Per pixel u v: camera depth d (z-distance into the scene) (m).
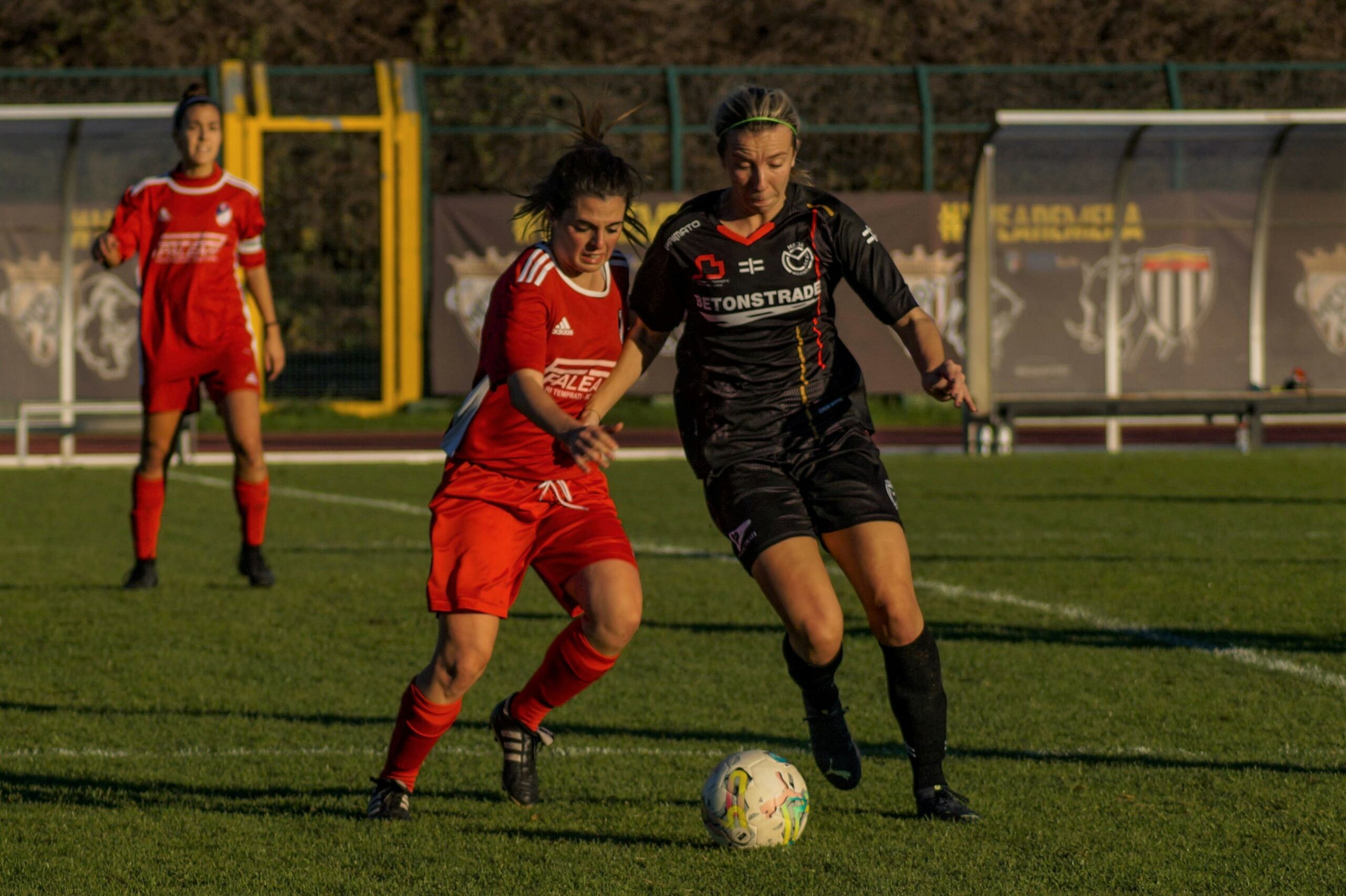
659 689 21.50
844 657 23.72
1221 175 69.31
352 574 32.72
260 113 68.75
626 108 77.75
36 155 64.50
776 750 18.20
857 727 19.36
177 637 25.53
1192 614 27.03
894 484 51.19
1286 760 17.36
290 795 16.33
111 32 96.12
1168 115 57.22
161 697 21.12
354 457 62.03
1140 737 18.53
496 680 22.41
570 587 15.32
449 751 18.36
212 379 30.36
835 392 16.02
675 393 16.42
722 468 15.77
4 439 75.00
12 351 63.56
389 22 100.31
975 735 18.77
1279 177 67.56
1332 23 101.81
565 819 15.38
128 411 60.25
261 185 69.25
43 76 66.12
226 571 33.28
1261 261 67.50
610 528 15.59
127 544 38.12
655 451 64.25
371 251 83.12
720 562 34.16
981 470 56.16
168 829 14.95
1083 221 67.12
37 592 30.20
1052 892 12.84
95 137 63.47
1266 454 62.41
